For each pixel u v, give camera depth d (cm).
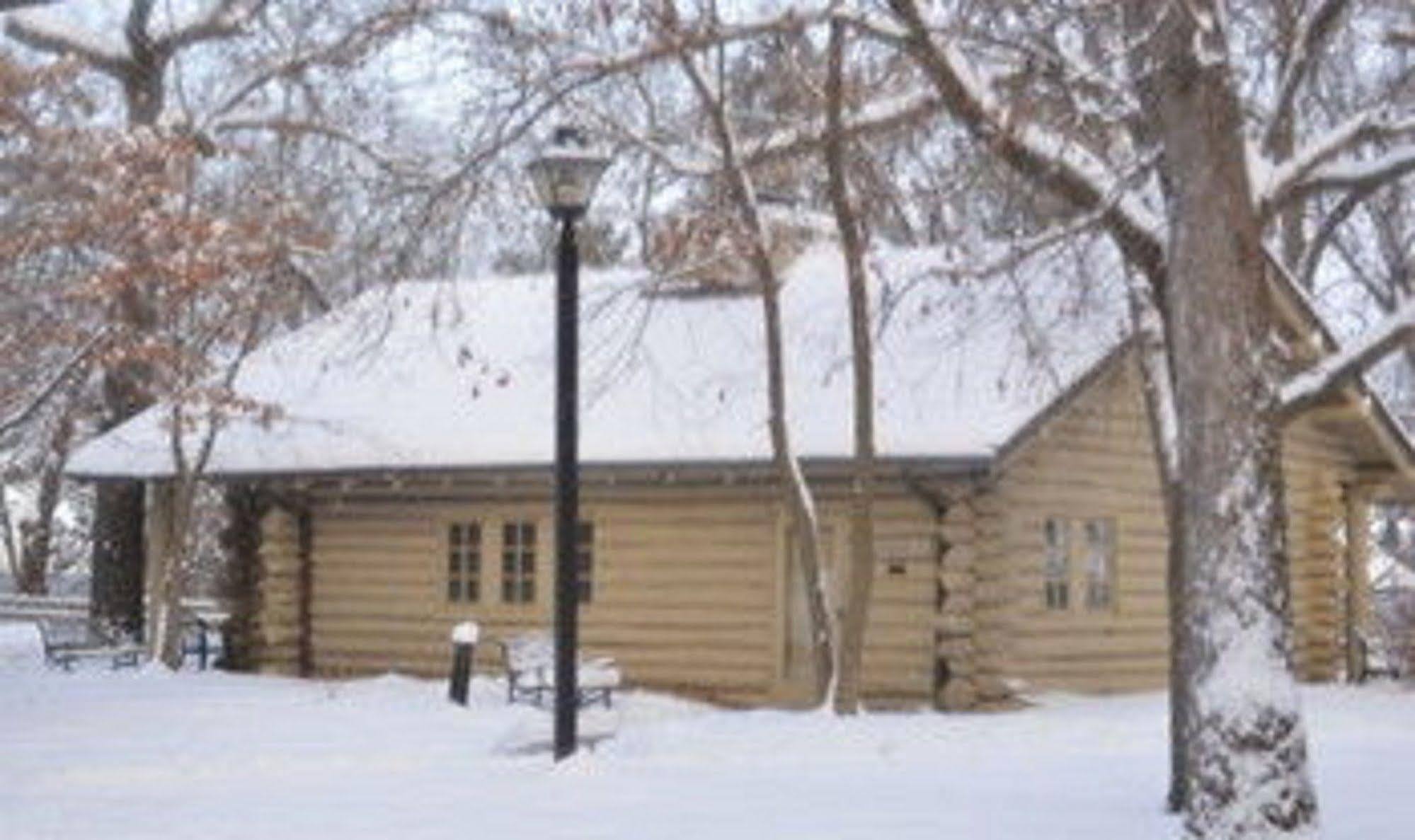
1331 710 2414
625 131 1855
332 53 1748
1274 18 1484
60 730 2072
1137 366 2308
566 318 1681
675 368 2741
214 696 2464
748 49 1803
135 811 1419
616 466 2584
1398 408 3800
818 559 2277
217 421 2753
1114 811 1387
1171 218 1259
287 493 3003
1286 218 2872
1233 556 1208
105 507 3453
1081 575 2716
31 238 2508
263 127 2748
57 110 2769
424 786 1562
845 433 2467
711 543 2695
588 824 1323
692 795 1483
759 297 2834
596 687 2339
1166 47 1235
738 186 1914
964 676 2502
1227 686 1195
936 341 2602
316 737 1997
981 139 1419
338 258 1919
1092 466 2742
